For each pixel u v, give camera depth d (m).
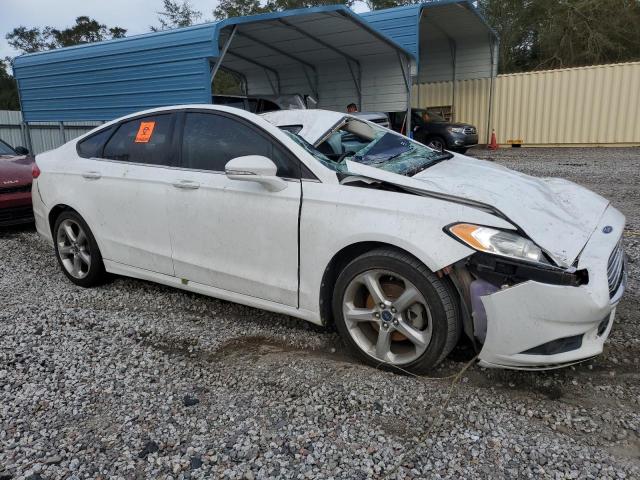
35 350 3.48
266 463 2.36
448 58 20.97
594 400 2.79
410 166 3.60
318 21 11.52
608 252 2.78
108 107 11.99
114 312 4.17
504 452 2.39
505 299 2.67
